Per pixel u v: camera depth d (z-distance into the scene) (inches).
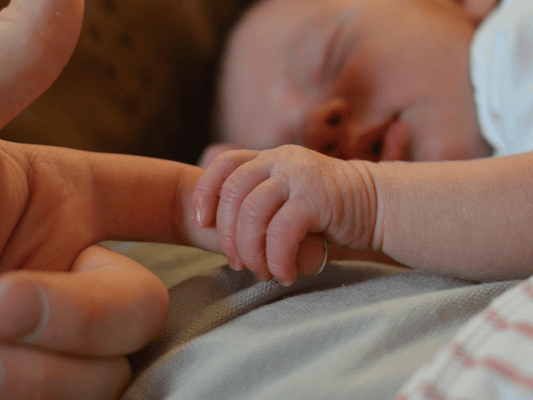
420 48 33.0
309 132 33.2
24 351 8.9
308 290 16.9
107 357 10.8
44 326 8.8
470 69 32.7
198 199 15.6
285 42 33.5
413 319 11.8
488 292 12.8
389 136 33.2
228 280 17.4
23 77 10.1
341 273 17.7
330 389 9.5
